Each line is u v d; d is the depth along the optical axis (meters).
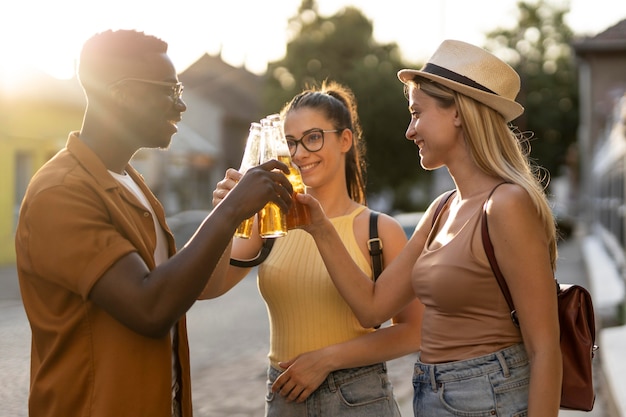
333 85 3.20
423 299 2.50
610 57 29.34
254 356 7.94
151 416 2.11
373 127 37.31
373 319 2.74
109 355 2.07
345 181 3.08
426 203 45.78
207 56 34.66
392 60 39.25
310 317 2.86
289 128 2.98
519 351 2.35
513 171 2.39
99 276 1.97
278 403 2.87
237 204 2.01
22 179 20.22
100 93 2.14
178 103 2.19
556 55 50.41
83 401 2.08
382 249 2.93
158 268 1.97
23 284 2.13
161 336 2.00
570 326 2.37
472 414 2.34
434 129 2.49
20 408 6.00
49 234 2.00
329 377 2.80
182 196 29.17
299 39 39.72
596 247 19.11
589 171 29.97
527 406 2.32
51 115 20.89
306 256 2.88
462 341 2.38
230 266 2.92
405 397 5.95
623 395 5.02
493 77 2.44
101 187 2.09
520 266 2.27
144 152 26.17
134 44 2.13
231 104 35.84
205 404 6.11
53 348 2.08
